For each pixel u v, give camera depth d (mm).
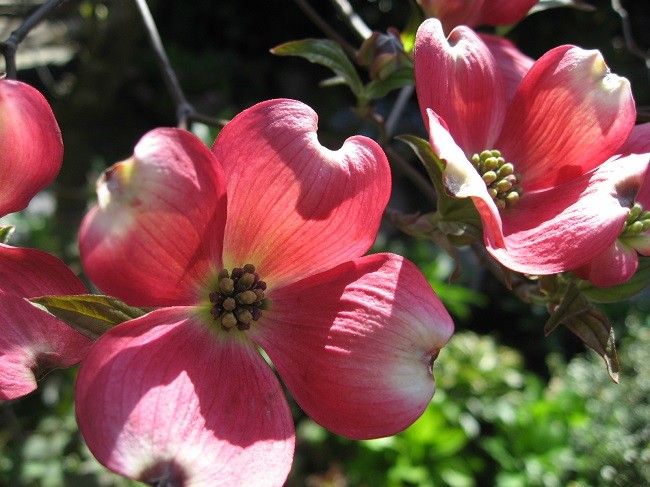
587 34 1143
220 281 251
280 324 255
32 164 235
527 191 280
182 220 228
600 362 1012
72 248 865
